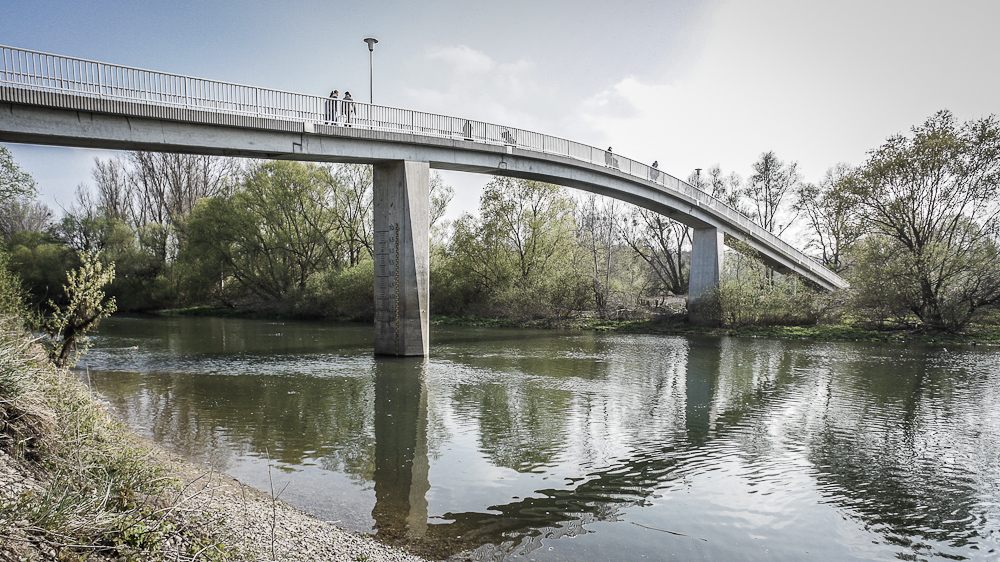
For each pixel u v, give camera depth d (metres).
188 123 21.12
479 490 8.79
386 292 26.22
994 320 34.00
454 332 39.25
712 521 7.79
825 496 8.84
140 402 15.02
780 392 17.25
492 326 44.12
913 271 33.50
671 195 39.97
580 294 46.12
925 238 34.91
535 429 12.68
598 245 55.81
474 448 11.15
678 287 56.09
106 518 4.85
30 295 17.42
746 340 34.28
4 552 3.91
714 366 22.83
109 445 7.05
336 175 50.41
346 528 7.12
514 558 6.46
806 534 7.46
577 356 25.92
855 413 14.48
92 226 56.91
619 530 7.40
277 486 8.67
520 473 9.66
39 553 4.13
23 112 18.20
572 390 17.39
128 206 63.91
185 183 63.44
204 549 5.08
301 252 52.31
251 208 51.12
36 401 6.79
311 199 50.56
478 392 16.98
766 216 56.69
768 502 8.55
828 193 38.41
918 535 7.52
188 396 15.93
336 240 52.16
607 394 16.78
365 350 27.47
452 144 27.67
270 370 21.02
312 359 24.23
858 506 8.45
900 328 35.62
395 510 7.88
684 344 31.69
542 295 45.12
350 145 24.72
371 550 6.35
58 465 5.88
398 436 11.99
